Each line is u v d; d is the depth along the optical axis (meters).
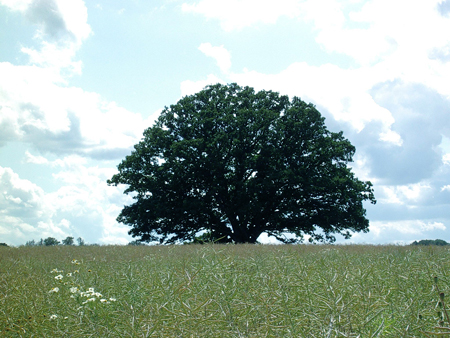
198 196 32.56
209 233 33.59
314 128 33.31
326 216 31.72
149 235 33.28
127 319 4.48
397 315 4.54
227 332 4.01
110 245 18.88
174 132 34.22
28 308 5.36
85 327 4.63
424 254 9.20
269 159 31.38
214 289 5.20
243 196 30.69
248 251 11.66
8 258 12.05
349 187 32.19
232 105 34.25
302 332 3.83
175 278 5.96
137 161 33.06
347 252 10.94
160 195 32.25
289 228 33.62
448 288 5.28
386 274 6.48
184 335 3.85
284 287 5.23
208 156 31.05
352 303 4.46
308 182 30.56
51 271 8.49
